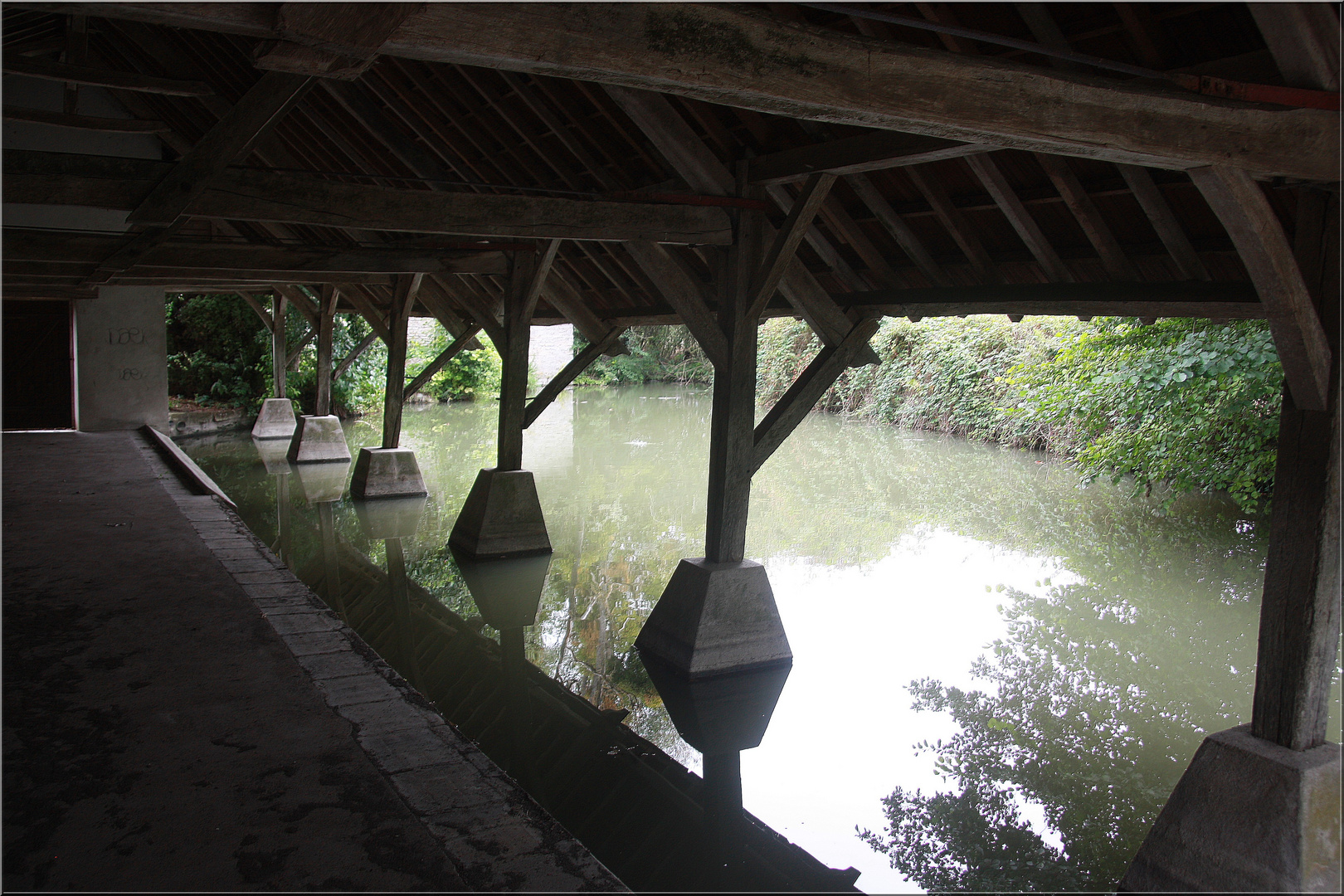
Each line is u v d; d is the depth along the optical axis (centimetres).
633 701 485
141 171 420
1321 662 278
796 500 1022
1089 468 869
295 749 313
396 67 647
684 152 463
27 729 317
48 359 1203
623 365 2834
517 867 250
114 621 437
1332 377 268
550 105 547
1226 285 369
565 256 812
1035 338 1320
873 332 551
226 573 531
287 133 816
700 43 200
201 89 638
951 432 1505
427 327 2300
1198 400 739
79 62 746
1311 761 272
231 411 1672
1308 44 249
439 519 919
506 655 559
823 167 419
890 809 373
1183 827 286
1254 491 735
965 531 865
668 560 770
